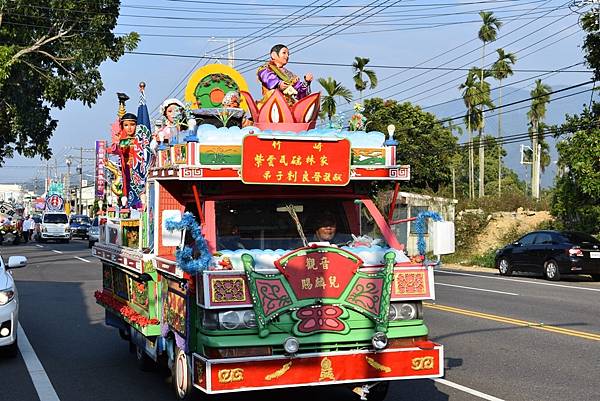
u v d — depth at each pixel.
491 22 52.34
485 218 34.34
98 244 11.40
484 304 15.58
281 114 7.37
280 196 7.00
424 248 6.54
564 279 22.86
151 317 7.68
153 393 7.82
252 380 5.56
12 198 143.62
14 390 8.02
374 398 7.03
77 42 28.25
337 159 6.62
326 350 5.89
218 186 6.82
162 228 7.28
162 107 8.54
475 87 52.25
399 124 43.41
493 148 71.94
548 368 8.96
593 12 23.52
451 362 9.34
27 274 24.05
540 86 56.75
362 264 6.15
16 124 31.00
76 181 142.88
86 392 7.90
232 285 5.78
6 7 26.45
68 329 12.50
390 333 6.11
